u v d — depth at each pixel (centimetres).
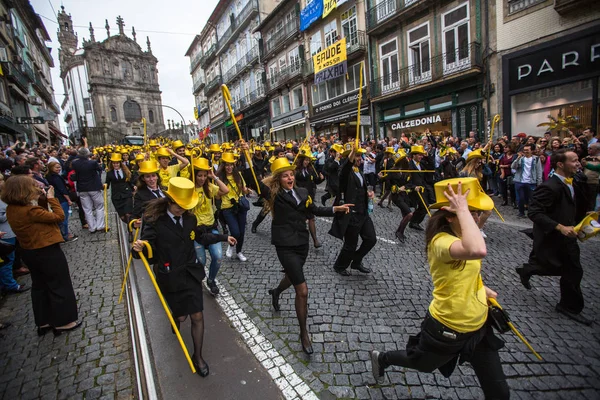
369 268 501
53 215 342
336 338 331
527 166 716
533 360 289
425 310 377
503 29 1207
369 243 455
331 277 474
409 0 1527
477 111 1342
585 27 1009
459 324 196
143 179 435
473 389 259
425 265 502
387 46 1695
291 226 326
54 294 351
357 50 1808
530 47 1134
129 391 274
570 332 326
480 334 203
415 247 581
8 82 2156
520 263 492
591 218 297
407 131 1675
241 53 3266
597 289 402
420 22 1513
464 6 1330
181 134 5700
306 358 303
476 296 200
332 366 292
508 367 281
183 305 287
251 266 528
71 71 6469
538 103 1157
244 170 529
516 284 430
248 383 278
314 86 2267
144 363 290
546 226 333
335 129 2172
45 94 3469
